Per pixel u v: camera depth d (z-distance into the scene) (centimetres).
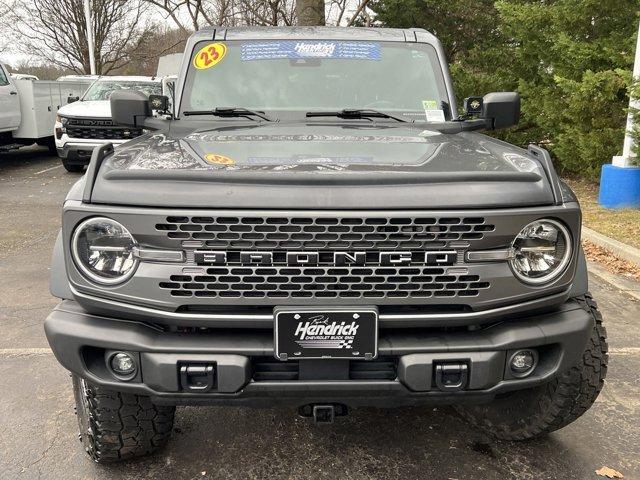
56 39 2916
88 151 1145
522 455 290
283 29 394
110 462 280
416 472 277
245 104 359
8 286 533
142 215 206
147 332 219
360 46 382
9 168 1309
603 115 918
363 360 221
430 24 1402
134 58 3000
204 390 218
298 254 207
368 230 208
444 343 220
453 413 330
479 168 230
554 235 222
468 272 214
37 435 304
